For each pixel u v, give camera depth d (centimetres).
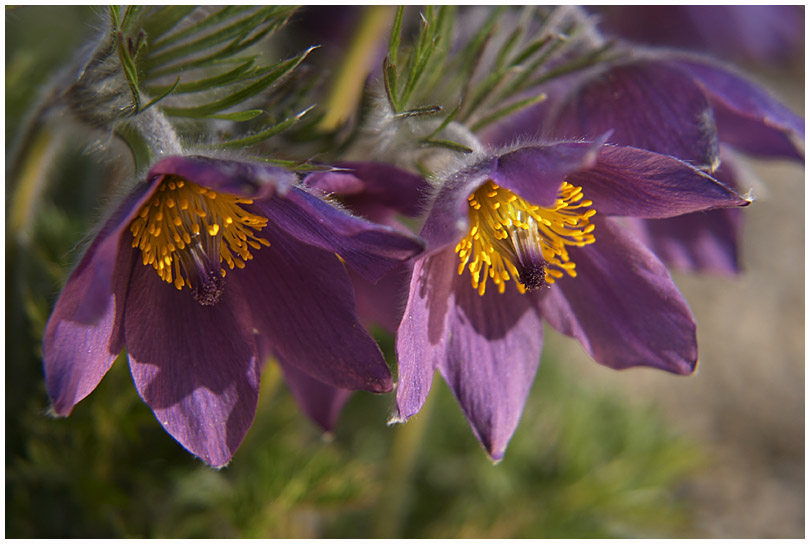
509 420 30
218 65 31
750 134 32
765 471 57
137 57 29
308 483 37
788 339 64
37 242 36
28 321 35
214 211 29
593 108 31
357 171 29
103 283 27
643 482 46
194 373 29
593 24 33
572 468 45
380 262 28
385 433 46
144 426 36
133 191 28
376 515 41
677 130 31
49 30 41
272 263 29
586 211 30
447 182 29
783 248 70
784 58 45
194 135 30
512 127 32
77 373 28
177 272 29
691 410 60
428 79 31
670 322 30
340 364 29
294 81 31
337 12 36
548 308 31
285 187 27
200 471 37
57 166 37
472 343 30
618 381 60
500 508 46
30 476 35
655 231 33
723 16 43
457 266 30
